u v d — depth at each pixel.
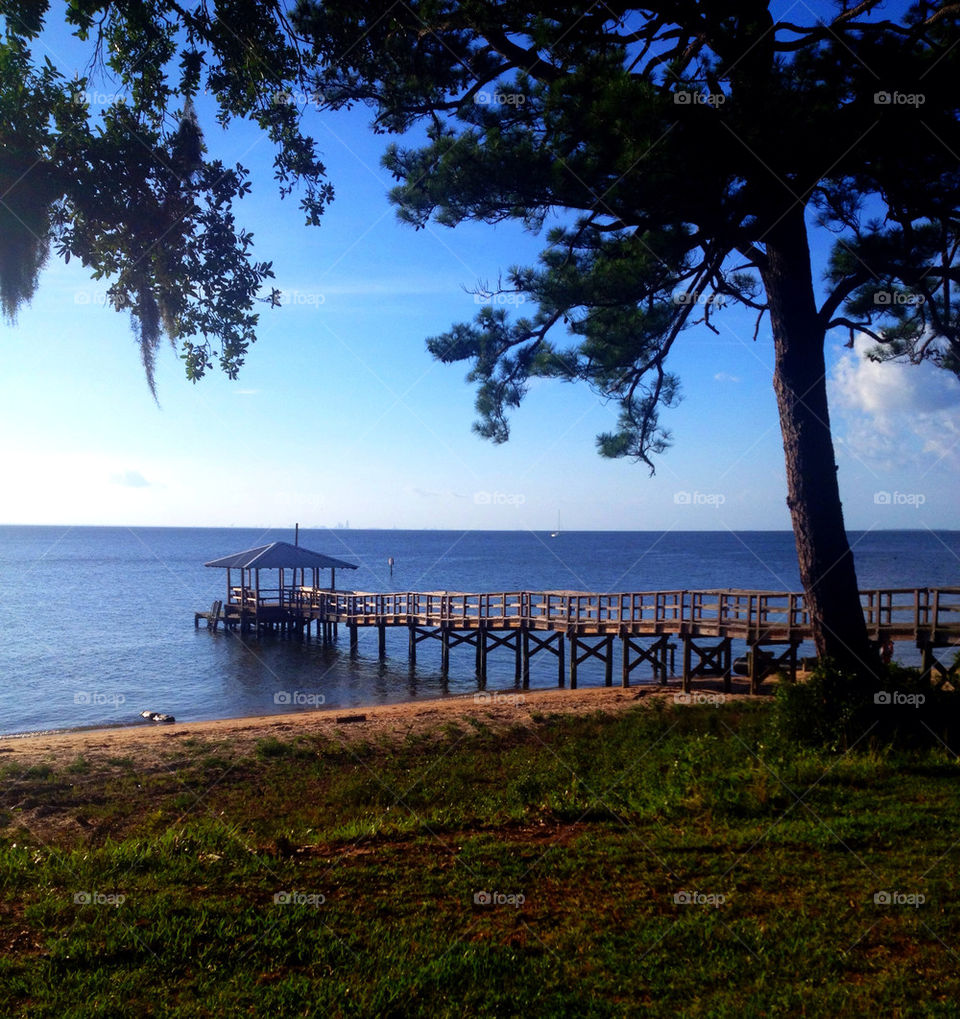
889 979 5.12
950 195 12.61
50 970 5.23
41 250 7.23
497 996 4.96
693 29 11.27
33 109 6.88
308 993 4.98
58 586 84.94
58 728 23.19
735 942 5.66
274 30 8.22
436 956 5.47
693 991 5.05
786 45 11.88
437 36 12.09
